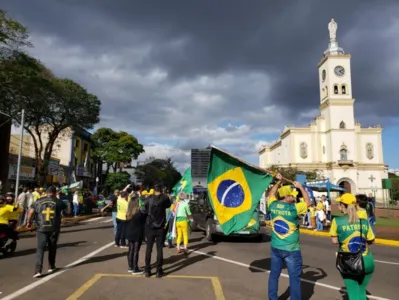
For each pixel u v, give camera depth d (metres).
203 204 16.61
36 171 31.28
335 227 5.10
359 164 72.38
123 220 11.72
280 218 5.49
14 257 9.84
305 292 6.75
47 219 7.65
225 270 8.55
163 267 8.77
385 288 7.20
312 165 72.25
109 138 63.97
